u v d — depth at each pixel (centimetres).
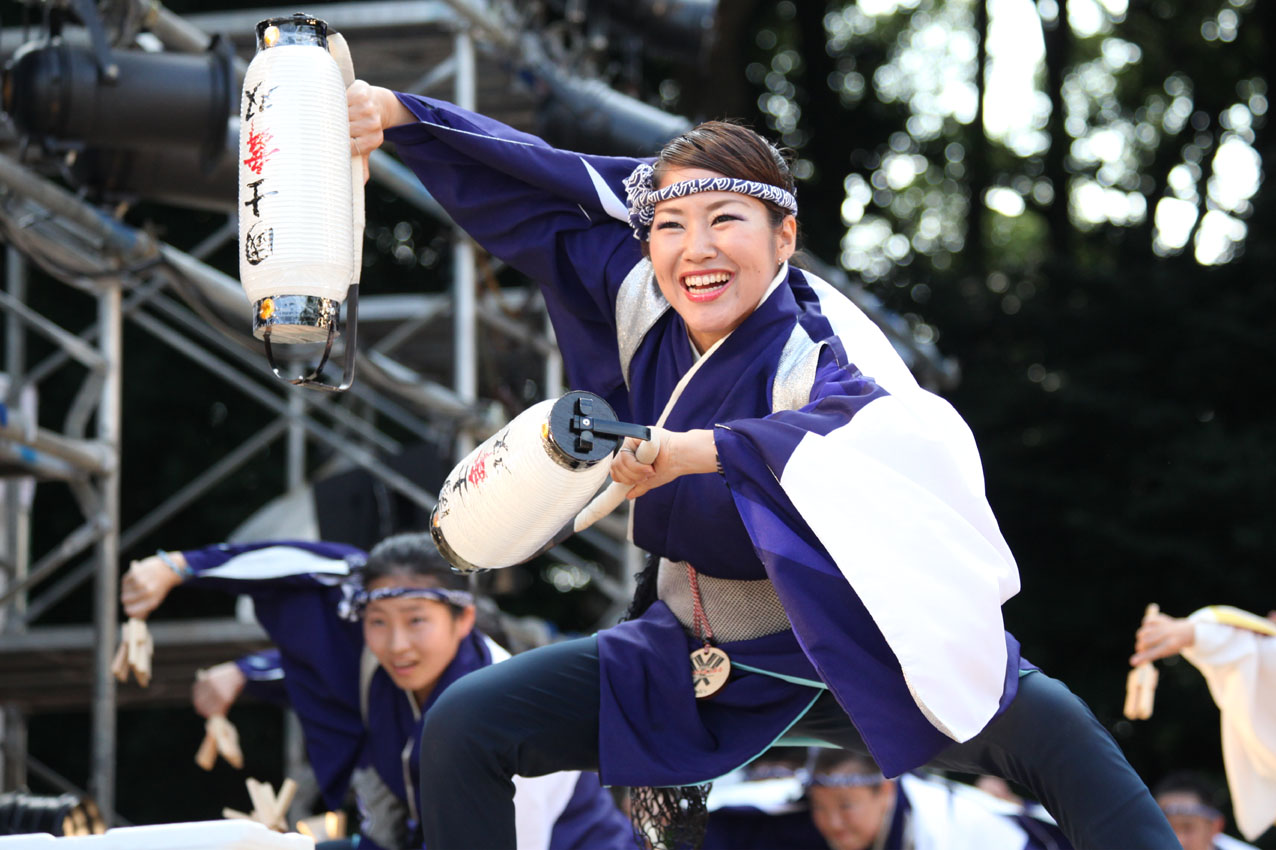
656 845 380
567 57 878
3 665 903
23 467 741
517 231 387
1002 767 348
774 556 317
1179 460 1717
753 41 2138
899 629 308
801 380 344
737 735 352
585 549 1706
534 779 470
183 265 720
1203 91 2298
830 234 1998
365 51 859
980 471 338
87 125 606
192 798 1545
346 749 548
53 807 452
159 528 1558
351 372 330
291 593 556
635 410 374
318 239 317
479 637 523
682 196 345
